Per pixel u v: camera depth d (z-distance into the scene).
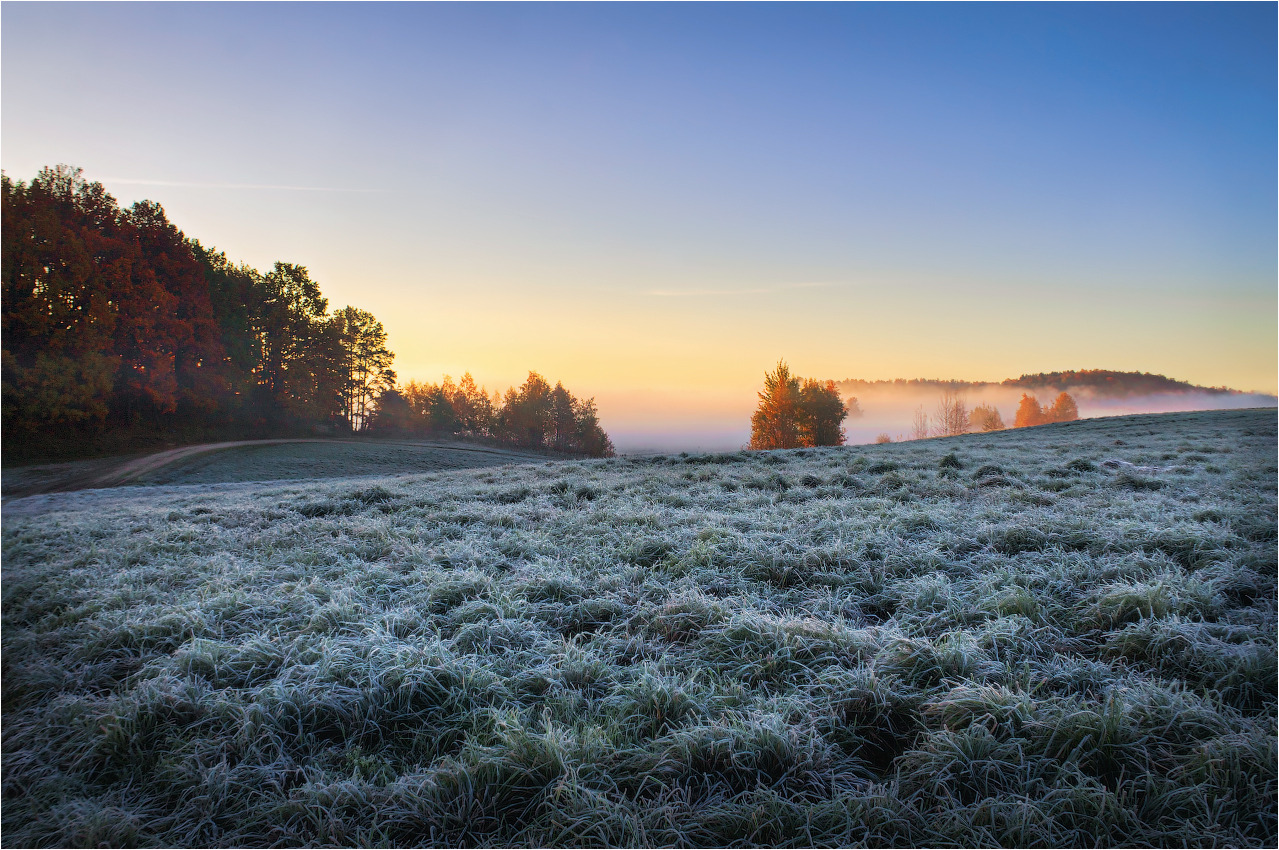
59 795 3.19
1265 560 5.11
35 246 34.44
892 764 3.16
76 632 5.01
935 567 5.60
